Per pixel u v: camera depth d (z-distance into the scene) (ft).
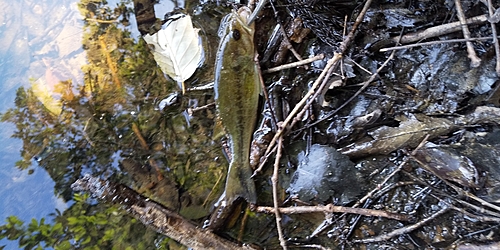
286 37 1.61
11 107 1.71
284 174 1.54
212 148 1.62
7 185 1.58
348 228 1.45
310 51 1.64
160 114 1.69
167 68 1.68
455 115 1.46
